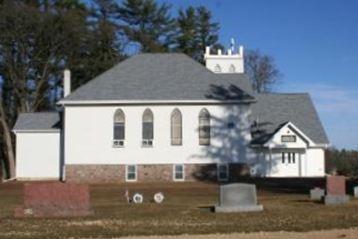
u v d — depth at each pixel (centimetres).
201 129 6394
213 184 5922
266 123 6969
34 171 6706
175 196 4647
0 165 8475
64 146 6419
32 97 8531
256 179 6084
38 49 8350
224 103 6366
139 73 6588
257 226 2736
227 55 8906
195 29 11375
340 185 3891
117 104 6369
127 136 6369
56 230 2686
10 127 8650
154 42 10250
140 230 2652
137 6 10219
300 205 3769
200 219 3062
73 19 8431
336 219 2975
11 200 4412
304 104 7219
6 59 8212
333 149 7869
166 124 6378
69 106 6366
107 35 9225
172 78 6531
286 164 6675
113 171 6353
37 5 9081
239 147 6381
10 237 2466
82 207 3303
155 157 6356
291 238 2375
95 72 8931
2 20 8019
